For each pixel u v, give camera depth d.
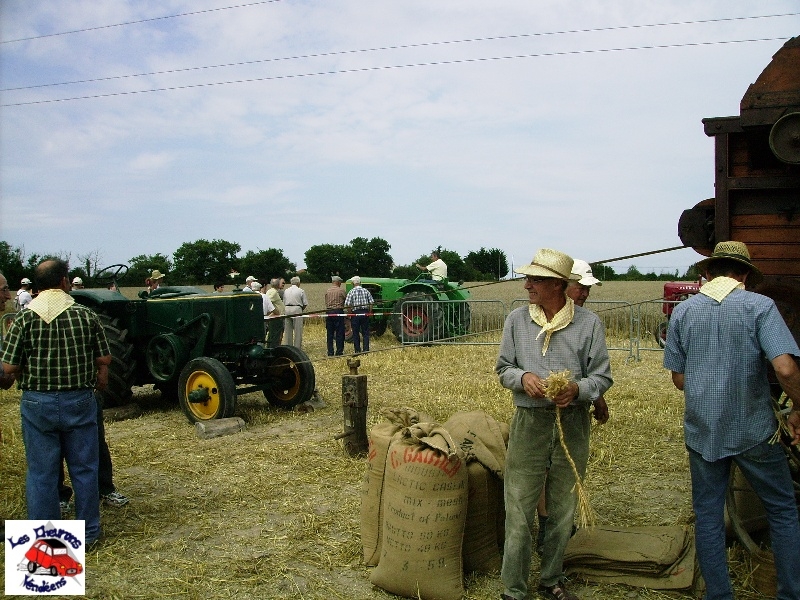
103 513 4.72
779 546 3.10
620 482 5.21
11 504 4.84
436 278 15.89
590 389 3.18
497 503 3.84
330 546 4.14
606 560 3.65
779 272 3.84
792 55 3.66
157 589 3.61
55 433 3.99
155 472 5.71
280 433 7.09
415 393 9.19
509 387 3.35
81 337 3.99
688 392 3.19
